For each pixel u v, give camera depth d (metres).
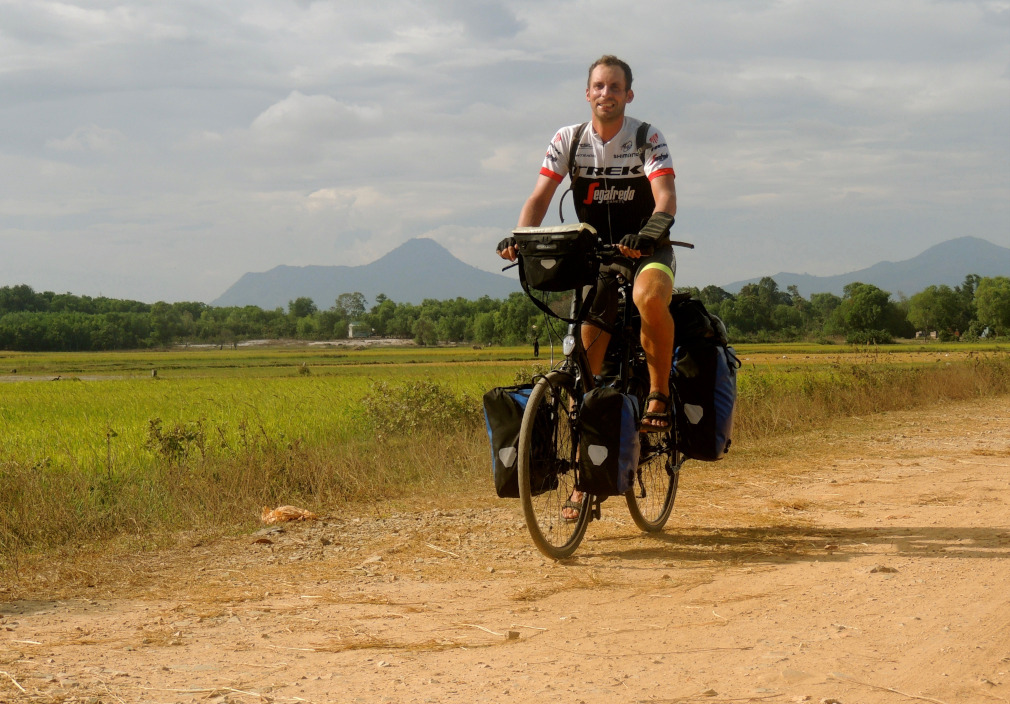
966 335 175.38
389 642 3.10
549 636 3.13
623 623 3.27
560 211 4.67
